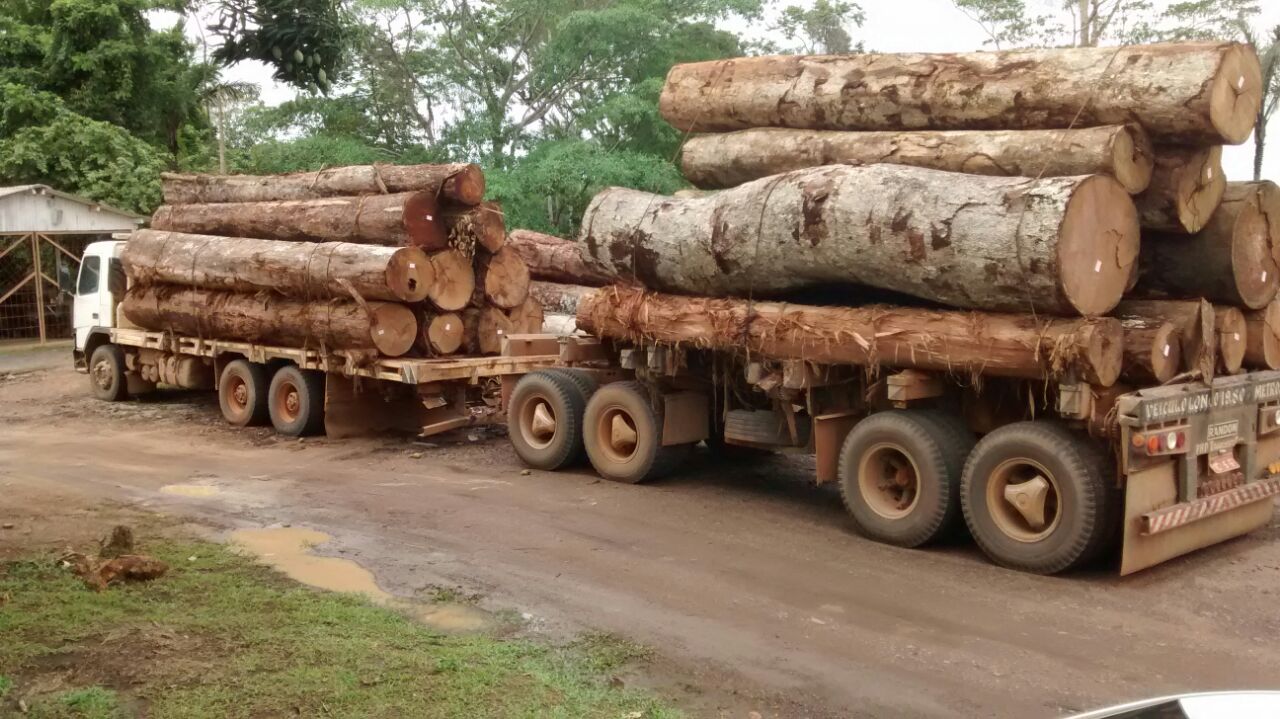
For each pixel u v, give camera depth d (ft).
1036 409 26.14
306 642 19.30
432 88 91.09
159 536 27.94
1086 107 25.55
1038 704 17.48
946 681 18.47
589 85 89.40
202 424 48.80
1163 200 25.21
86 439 45.11
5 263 92.53
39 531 28.27
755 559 26.04
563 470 37.19
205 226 50.96
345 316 42.06
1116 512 24.48
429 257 42.39
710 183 34.42
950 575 24.67
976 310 25.67
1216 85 23.68
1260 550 26.48
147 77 102.99
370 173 45.09
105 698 16.60
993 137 26.96
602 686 18.08
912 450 26.68
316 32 25.58
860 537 28.02
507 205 78.38
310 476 36.65
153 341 52.19
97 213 87.10
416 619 21.63
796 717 17.10
